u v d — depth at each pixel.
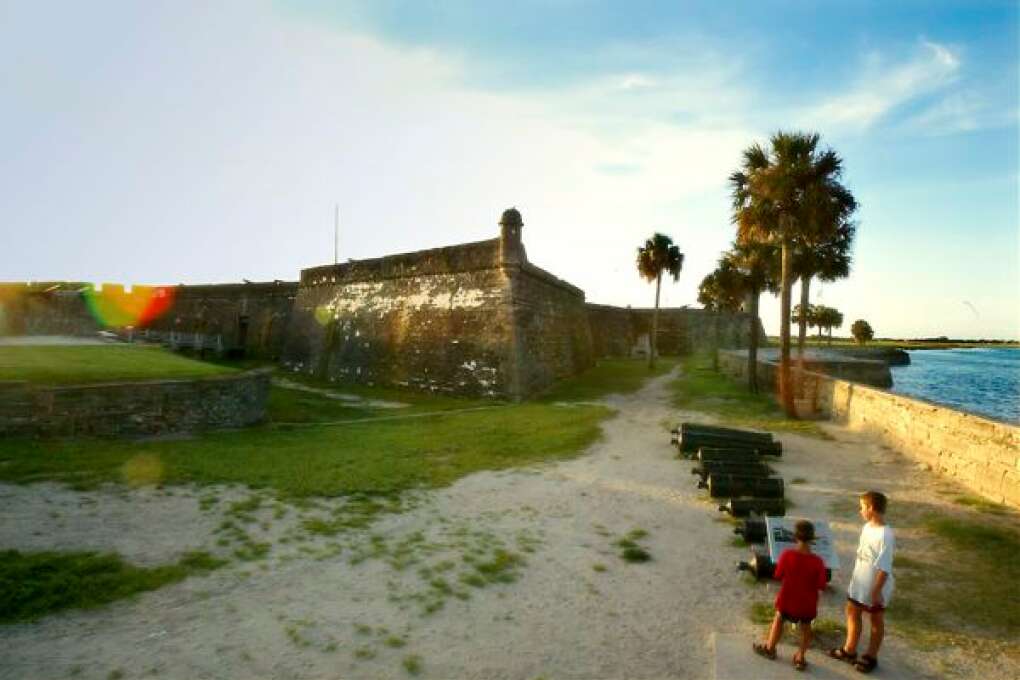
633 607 6.65
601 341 56.69
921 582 7.16
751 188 20.31
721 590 7.13
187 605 6.23
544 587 7.12
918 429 13.38
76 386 13.11
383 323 31.25
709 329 64.06
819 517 9.78
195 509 9.12
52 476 10.01
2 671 4.88
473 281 27.50
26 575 6.44
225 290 45.31
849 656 5.42
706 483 11.54
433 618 6.25
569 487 11.61
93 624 5.73
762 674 5.20
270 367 37.44
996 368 73.25
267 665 5.21
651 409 22.59
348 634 5.83
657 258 40.59
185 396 15.00
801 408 21.36
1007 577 7.24
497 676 5.24
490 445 15.38
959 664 5.43
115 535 7.89
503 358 25.44
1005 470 9.95
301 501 9.91
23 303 49.75
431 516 9.61
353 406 23.59
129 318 49.88
